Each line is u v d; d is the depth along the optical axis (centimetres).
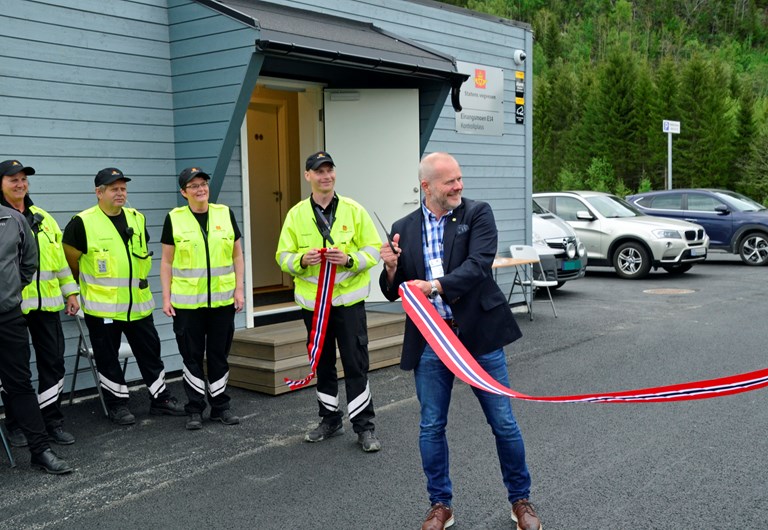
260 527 374
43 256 512
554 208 1514
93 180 631
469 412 560
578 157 5341
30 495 423
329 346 503
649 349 773
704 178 4659
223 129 643
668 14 10562
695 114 4700
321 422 518
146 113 660
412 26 895
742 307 1031
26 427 457
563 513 379
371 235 510
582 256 1184
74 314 540
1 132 577
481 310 351
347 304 491
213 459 476
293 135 931
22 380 455
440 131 941
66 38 610
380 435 516
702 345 786
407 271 366
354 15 823
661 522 367
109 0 633
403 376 684
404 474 442
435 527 352
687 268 1467
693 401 575
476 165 999
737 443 478
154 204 670
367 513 387
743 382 251
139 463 471
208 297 539
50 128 604
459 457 465
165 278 546
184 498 413
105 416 576
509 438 355
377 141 811
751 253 1592
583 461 452
